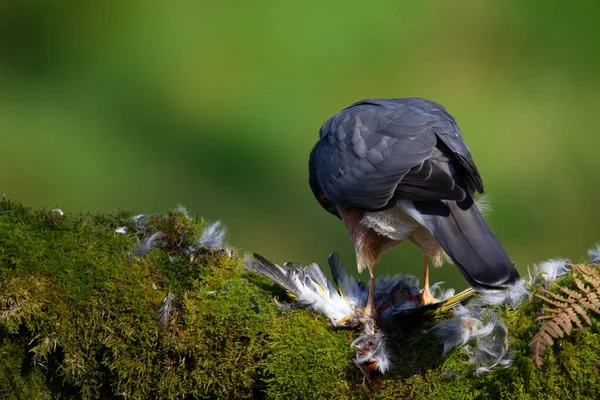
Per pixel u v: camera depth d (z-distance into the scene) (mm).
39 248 5688
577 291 5254
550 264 5621
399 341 5621
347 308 5789
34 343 5742
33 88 16688
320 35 16938
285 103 16062
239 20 17359
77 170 14727
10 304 5598
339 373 5527
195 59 16906
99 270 5703
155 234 6016
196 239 6094
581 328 5027
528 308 5367
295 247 13133
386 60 16625
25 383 5852
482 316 5418
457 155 6332
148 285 5727
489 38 16766
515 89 16312
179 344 5555
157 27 17516
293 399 5535
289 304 5848
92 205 14211
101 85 16578
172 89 16359
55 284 5648
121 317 5625
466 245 5848
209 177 14867
